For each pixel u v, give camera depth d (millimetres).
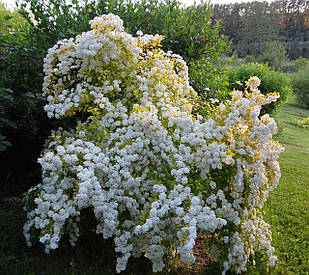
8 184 4113
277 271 3057
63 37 4406
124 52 3201
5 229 3133
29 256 2828
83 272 2682
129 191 2615
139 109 2832
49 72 3357
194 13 5242
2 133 4070
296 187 5840
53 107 3053
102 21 3105
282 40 40094
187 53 5117
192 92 3908
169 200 2379
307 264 3229
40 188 2834
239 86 11023
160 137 2748
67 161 2479
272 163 3092
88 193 2395
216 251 2770
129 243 2545
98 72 3223
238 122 2793
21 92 4219
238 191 2754
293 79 23562
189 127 2818
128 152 2705
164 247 2562
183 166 2562
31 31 4816
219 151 2596
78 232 2758
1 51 4492
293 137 12133
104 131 2762
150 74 3260
